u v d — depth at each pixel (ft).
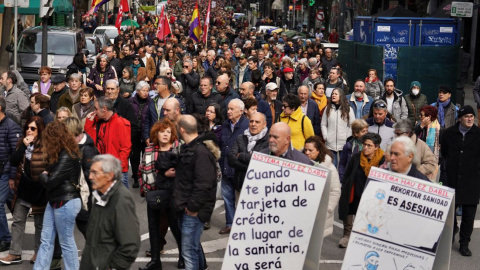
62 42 79.15
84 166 28.25
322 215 24.22
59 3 104.32
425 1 106.01
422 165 31.65
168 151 28.53
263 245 24.20
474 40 117.08
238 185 32.40
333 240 35.22
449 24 71.00
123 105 40.68
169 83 41.50
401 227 23.17
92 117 34.78
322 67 73.92
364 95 46.34
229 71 58.95
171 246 33.58
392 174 23.31
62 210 26.43
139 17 230.07
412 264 23.08
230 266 24.25
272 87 43.16
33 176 28.50
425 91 68.64
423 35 71.00
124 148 34.42
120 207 21.36
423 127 36.17
